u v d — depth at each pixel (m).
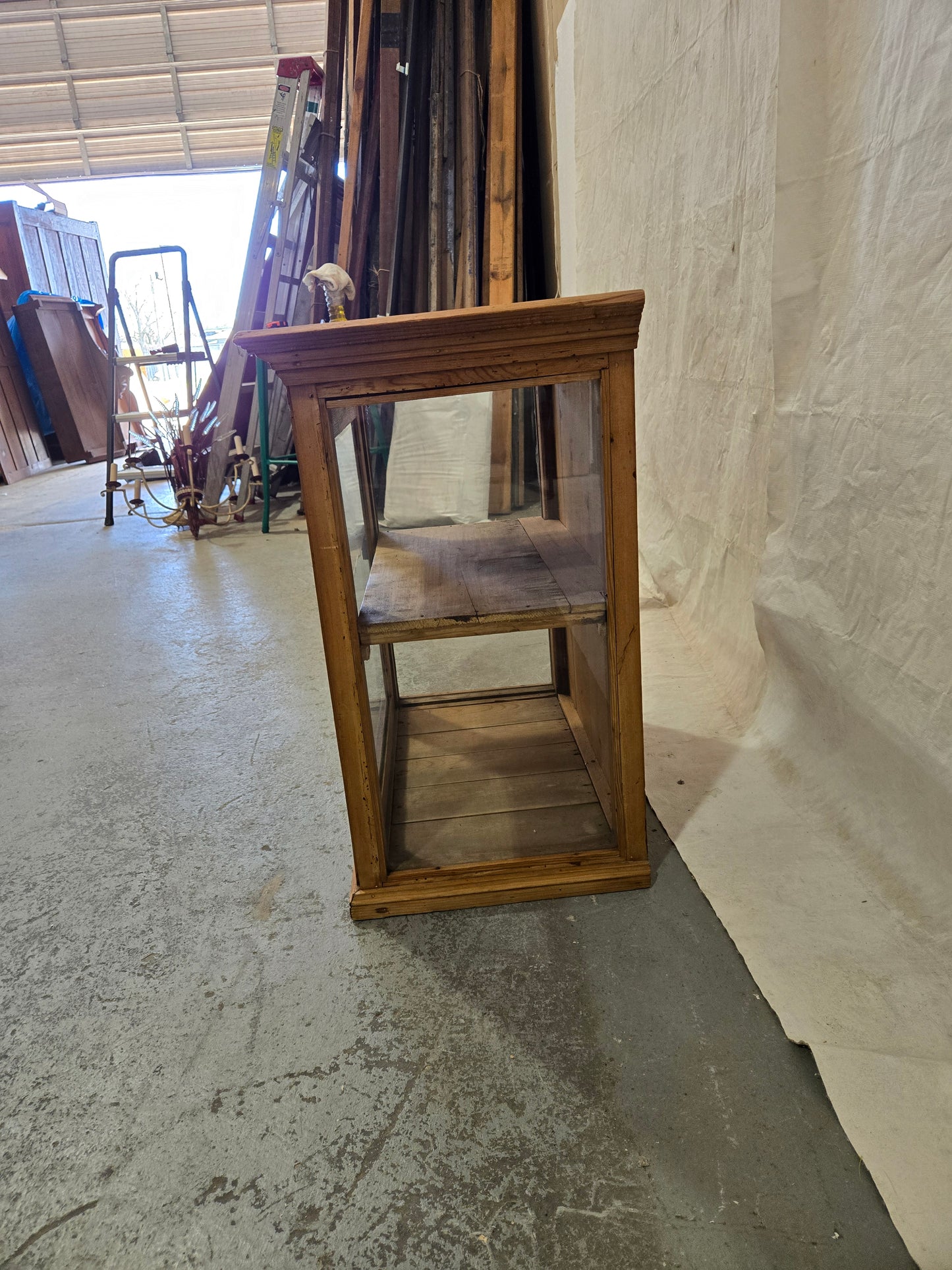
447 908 1.32
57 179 8.59
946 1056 0.98
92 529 4.71
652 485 2.53
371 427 1.40
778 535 1.58
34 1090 1.05
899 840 1.27
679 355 2.16
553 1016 1.10
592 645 1.43
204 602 3.14
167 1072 1.06
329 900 1.38
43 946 1.32
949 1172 0.85
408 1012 1.13
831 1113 0.94
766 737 1.67
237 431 4.80
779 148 1.35
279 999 1.17
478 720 1.84
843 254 1.28
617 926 1.26
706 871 1.35
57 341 7.30
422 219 3.70
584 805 1.50
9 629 2.99
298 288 4.46
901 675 1.21
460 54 3.49
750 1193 0.86
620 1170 0.89
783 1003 1.08
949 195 1.01
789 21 1.26
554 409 1.40
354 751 1.25
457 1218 0.86
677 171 2.02
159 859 1.53
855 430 1.28
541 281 3.88
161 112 8.28
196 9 7.81
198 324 4.61
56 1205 0.90
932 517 1.11
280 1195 0.90
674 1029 1.07
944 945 1.13
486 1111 0.97
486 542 1.53
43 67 8.03
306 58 3.89
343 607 1.17
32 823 1.69
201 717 2.13
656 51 2.09
